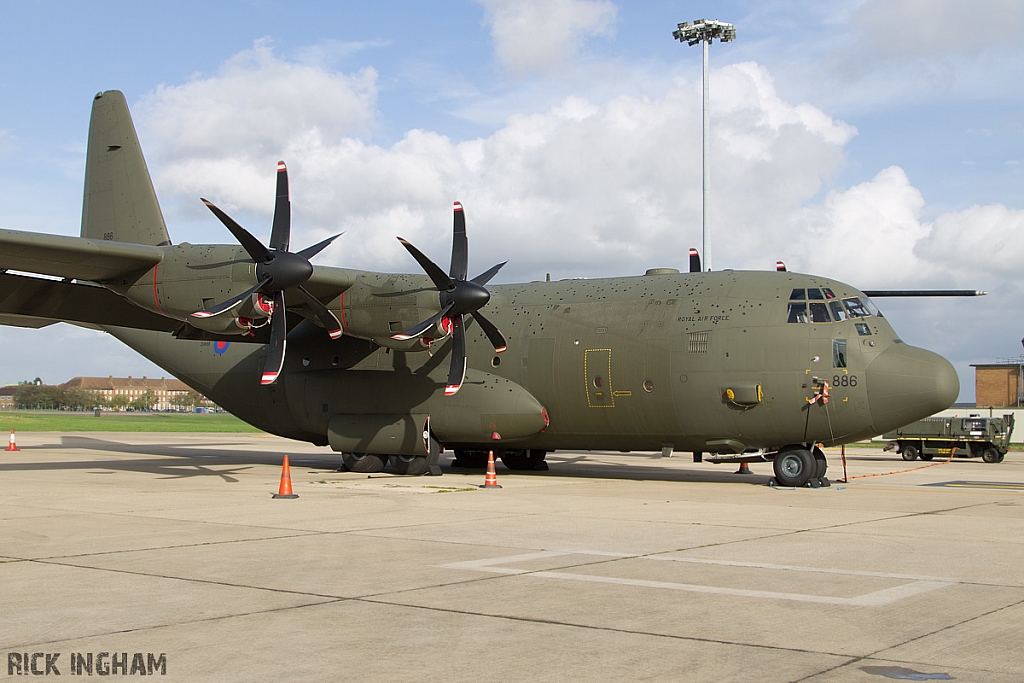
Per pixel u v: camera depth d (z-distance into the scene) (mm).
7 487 15953
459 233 18266
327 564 8266
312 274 17328
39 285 18578
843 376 15984
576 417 18250
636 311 17844
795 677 5016
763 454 17516
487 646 5602
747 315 16750
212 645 5582
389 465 22062
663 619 6297
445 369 19297
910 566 8320
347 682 4895
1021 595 7102
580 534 10242
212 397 23031
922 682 4941
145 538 9781
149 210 21344
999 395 64750
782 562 8492
